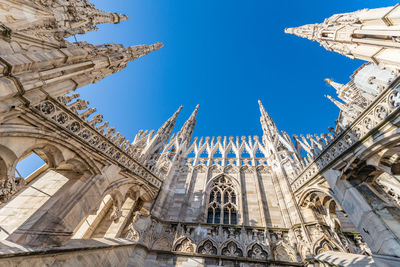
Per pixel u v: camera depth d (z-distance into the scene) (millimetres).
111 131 10492
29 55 6414
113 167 10328
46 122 7238
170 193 15602
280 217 12977
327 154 9195
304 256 9852
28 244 6527
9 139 6250
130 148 11836
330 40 14828
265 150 20141
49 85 7285
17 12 6980
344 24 12812
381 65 10742
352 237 11008
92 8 12922
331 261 7945
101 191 9305
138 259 10211
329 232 10352
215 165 18844
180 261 10484
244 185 16234
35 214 7473
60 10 9469
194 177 17734
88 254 8133
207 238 11555
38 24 7707
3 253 5219
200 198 15375
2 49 5914
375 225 6488
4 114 5895
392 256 5668
